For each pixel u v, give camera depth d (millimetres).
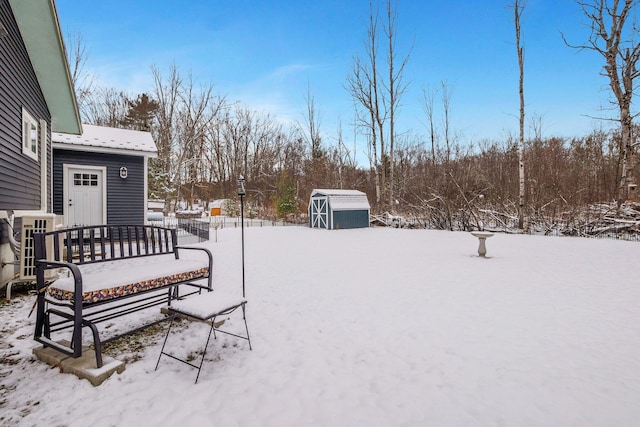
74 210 10977
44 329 3092
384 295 5277
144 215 12211
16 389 2592
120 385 2666
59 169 10727
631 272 6637
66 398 2482
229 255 9242
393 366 3029
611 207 14453
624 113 14000
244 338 3424
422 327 3943
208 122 34594
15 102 6516
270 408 2400
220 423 2229
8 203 6078
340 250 10242
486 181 19328
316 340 3627
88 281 2969
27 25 6828
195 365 3041
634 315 4215
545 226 14586
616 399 2455
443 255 9148
